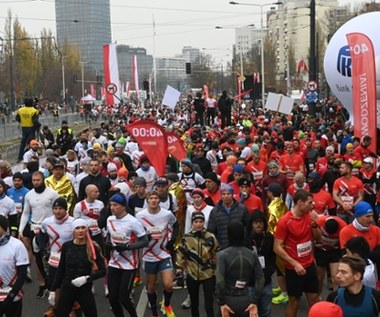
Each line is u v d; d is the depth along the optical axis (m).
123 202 8.08
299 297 8.01
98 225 9.18
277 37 158.88
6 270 7.12
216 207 8.89
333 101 46.44
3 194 10.49
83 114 55.56
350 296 5.47
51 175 11.86
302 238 7.82
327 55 25.20
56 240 8.36
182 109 58.84
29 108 23.91
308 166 17.09
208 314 8.02
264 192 12.19
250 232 7.82
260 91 57.12
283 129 23.28
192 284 8.04
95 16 140.62
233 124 33.88
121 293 8.08
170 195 9.91
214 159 17.95
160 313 9.12
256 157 14.36
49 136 25.06
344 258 5.48
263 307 7.79
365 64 14.48
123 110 56.31
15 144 28.69
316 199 10.19
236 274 6.80
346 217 11.40
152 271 8.70
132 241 8.12
